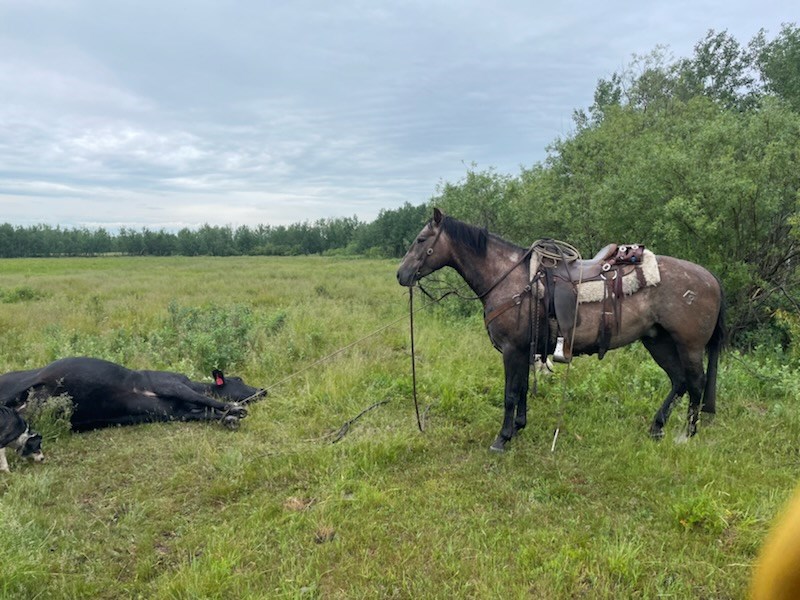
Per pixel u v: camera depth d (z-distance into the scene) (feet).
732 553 10.43
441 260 16.07
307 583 10.00
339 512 12.16
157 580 10.29
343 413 18.69
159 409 18.04
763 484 12.91
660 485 13.26
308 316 33.71
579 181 35.73
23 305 41.93
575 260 15.26
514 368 15.29
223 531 11.73
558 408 18.42
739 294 24.56
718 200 22.95
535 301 14.76
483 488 13.37
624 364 22.35
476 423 17.51
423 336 28.22
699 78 74.43
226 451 15.42
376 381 21.24
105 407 17.39
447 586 9.68
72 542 11.46
